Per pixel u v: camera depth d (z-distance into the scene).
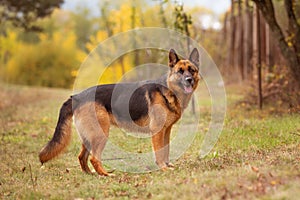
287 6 12.04
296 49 12.11
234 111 13.29
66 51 41.19
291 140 8.55
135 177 7.11
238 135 9.63
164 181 6.32
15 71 41.28
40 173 7.86
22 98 23.58
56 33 43.09
